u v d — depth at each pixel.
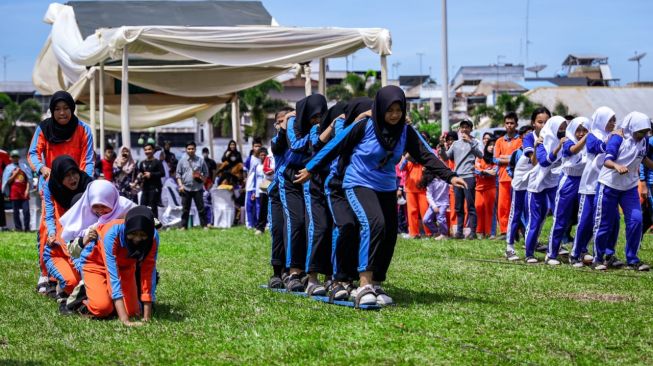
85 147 8.48
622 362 5.07
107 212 6.93
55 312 7.10
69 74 20.61
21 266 10.52
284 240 8.19
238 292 8.04
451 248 12.35
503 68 84.56
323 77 17.62
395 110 6.86
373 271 7.02
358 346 5.50
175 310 7.05
